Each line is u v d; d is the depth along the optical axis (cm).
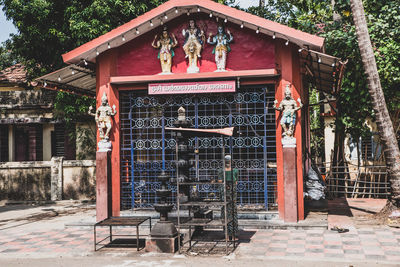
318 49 957
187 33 1047
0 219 1302
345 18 1465
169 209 795
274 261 700
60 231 1012
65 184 1686
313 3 1622
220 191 820
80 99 1673
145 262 718
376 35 1391
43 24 1625
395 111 1497
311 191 1195
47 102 1895
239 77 1005
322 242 809
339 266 662
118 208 1067
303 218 988
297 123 988
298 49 1008
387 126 995
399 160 988
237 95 1055
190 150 877
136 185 1122
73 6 1577
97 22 1516
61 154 1969
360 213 1120
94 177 1684
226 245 742
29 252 812
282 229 937
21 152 1989
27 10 1577
